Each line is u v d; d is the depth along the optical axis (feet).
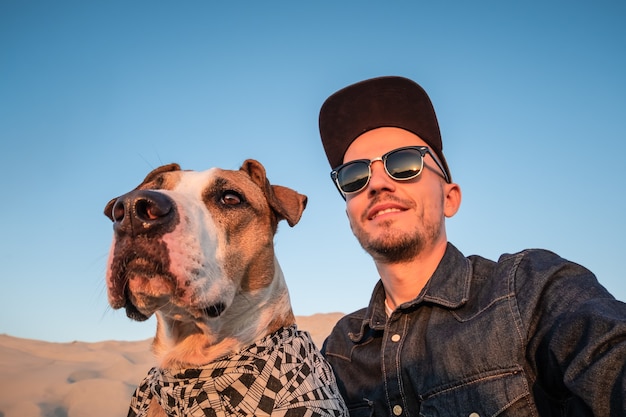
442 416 1.61
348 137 2.24
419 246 1.96
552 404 1.52
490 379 1.55
